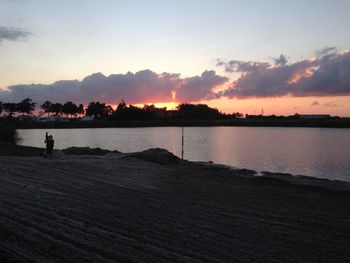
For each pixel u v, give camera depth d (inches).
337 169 1133.1
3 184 555.5
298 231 379.2
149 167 826.8
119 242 324.2
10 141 1902.1
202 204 485.1
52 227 357.1
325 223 411.2
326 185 659.4
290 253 316.5
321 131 4805.6
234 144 2186.3
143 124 6648.6
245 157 1457.9
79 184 588.7
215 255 303.7
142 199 501.4
